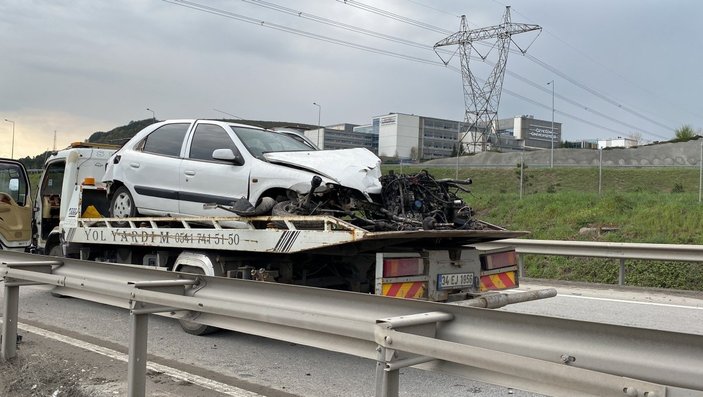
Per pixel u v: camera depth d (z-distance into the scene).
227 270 7.07
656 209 15.28
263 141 7.65
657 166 32.34
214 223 7.14
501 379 2.79
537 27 52.53
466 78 60.03
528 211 17.81
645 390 2.23
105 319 7.91
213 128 7.87
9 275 5.58
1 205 12.20
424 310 3.35
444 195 7.19
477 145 60.81
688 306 9.32
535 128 87.75
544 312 8.80
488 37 55.62
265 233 6.46
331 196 6.55
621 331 2.60
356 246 6.15
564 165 35.03
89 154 11.19
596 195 18.14
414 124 79.50
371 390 5.11
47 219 12.04
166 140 8.39
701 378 2.36
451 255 6.61
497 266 7.14
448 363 3.04
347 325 3.44
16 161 12.76
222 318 4.38
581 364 2.69
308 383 5.29
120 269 5.29
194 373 5.53
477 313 3.12
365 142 84.38
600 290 11.02
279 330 3.98
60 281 5.39
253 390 5.05
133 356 4.37
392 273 6.00
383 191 6.70
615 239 14.02
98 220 8.83
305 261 7.07
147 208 8.37
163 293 4.31
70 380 5.05
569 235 15.02
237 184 7.21
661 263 11.77
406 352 3.05
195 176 7.71
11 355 5.59
